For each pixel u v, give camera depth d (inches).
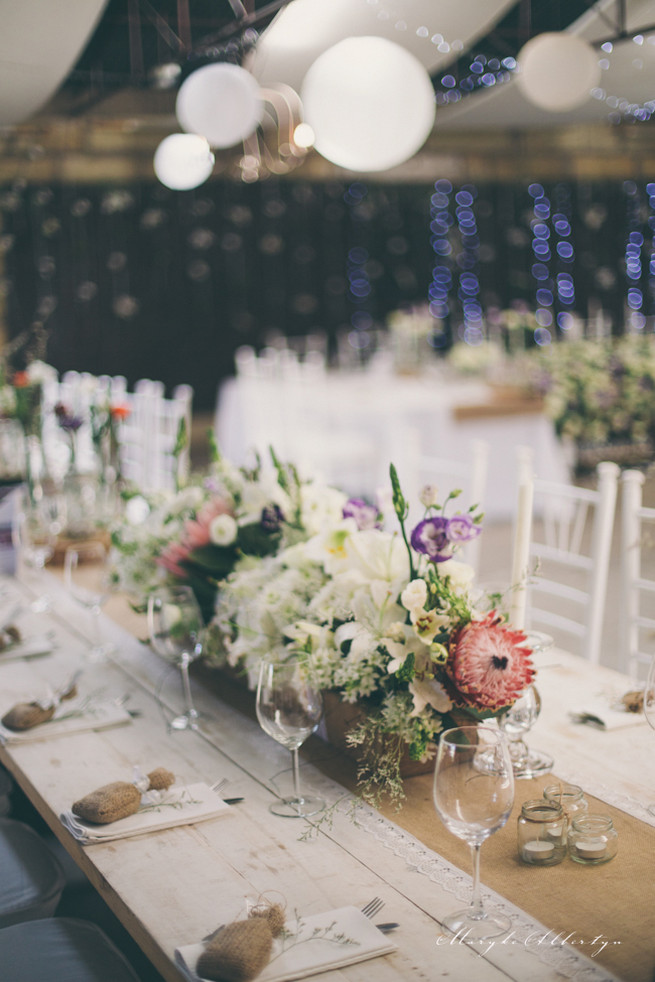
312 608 73.4
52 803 67.6
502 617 69.6
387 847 60.7
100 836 61.9
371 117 107.4
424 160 418.6
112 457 142.6
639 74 246.5
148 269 424.5
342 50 107.7
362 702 70.1
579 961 48.7
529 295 447.2
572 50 177.9
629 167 422.3
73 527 136.6
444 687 64.6
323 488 90.4
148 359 432.8
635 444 334.3
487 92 277.6
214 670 94.7
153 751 76.3
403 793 67.6
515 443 266.7
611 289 442.0
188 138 223.6
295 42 212.7
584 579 222.5
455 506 190.7
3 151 366.6
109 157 386.0
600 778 68.6
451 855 59.6
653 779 68.2
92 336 420.5
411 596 65.7
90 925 73.1
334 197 440.1
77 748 77.0
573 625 113.0
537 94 182.2
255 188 433.1
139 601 97.6
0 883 78.6
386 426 268.4
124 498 105.0
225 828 63.7
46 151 373.4
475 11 201.2
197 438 417.1
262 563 84.7
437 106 292.5
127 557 97.8
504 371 311.6
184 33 229.3
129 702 86.5
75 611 114.9
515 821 63.7
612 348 328.5
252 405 301.1
